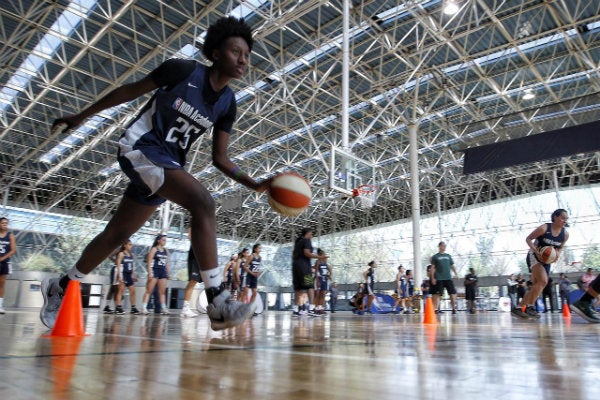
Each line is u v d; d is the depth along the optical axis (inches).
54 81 514.6
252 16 446.9
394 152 783.7
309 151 768.9
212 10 426.0
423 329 135.2
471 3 426.6
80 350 56.3
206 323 160.9
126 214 73.5
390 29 460.4
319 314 386.9
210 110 67.7
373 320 240.5
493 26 453.4
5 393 28.3
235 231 1274.6
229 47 65.2
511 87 576.7
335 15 449.7
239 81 547.5
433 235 1057.5
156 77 64.2
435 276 383.2
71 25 455.2
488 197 1010.7
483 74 529.7
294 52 505.7
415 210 525.3
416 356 53.8
